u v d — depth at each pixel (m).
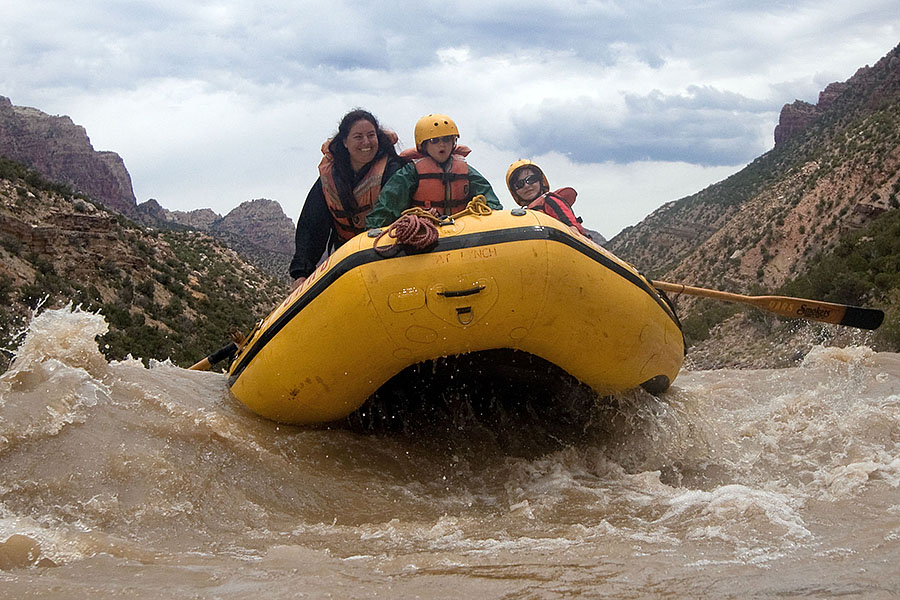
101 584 2.69
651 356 5.10
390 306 4.46
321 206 6.39
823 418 5.40
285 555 3.11
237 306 58.12
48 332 4.94
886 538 2.93
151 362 6.59
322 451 4.79
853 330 16.55
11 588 2.64
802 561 2.75
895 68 112.38
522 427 5.50
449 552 3.13
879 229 35.03
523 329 4.61
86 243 44.59
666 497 3.95
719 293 5.94
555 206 5.94
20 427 4.11
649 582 2.62
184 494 3.85
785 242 68.19
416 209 4.67
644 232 150.12
